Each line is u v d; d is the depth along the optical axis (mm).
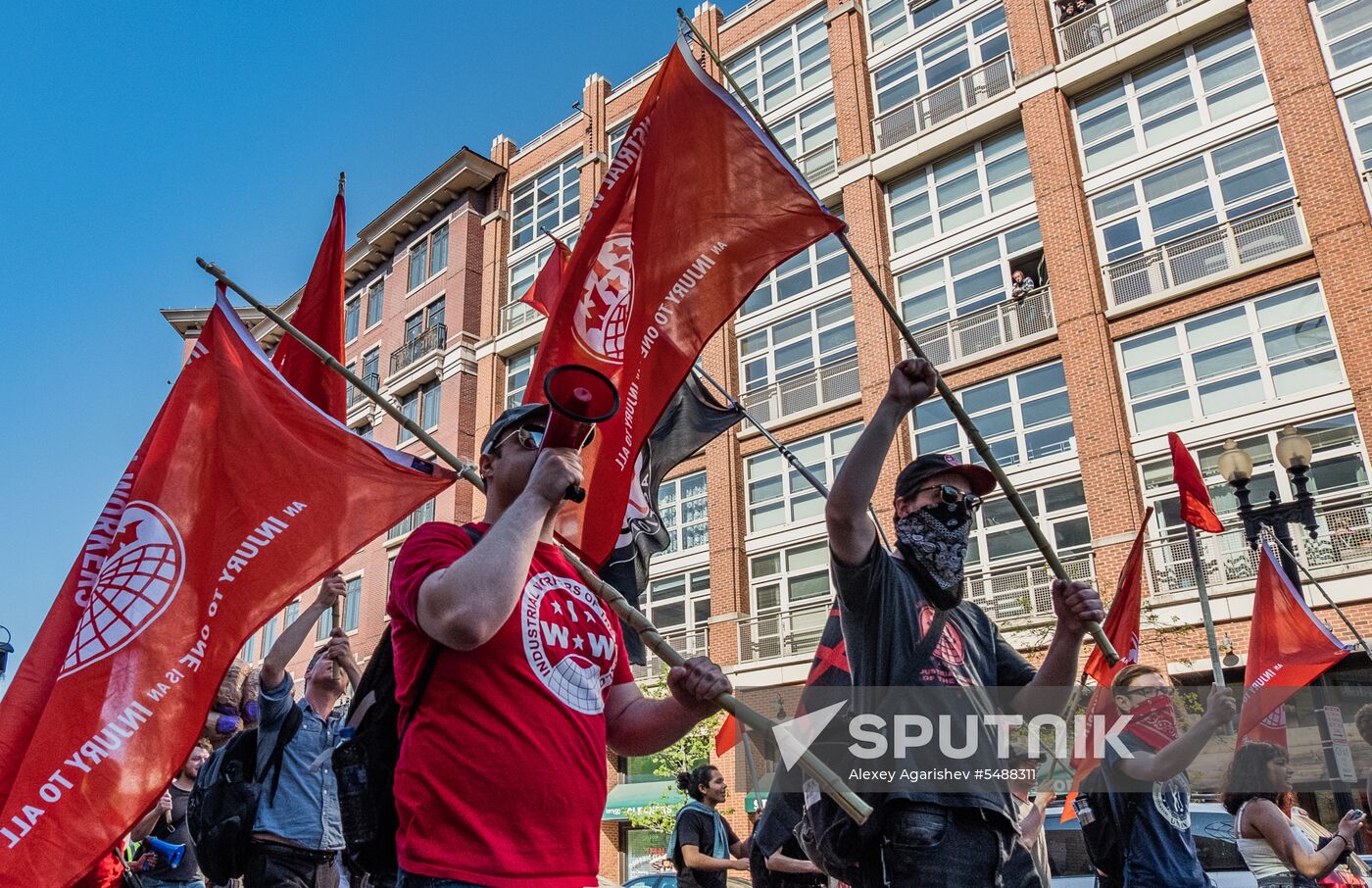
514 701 2135
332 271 5078
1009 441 21031
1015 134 22984
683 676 2365
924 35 25250
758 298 26672
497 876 1963
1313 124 18625
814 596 23203
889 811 2672
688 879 6965
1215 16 20359
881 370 22891
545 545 2510
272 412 3795
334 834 5109
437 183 36469
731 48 29828
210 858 4699
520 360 33188
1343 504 16734
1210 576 17453
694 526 26094
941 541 2973
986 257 22781
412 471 3738
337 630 5227
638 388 3334
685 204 3545
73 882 2934
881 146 25234
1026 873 2992
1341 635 15703
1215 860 6613
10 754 3199
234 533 3576
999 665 3139
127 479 3666
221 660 3375
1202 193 20062
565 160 33688
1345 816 4832
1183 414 19047
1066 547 19625
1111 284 20672
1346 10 19109
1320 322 17938
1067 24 22641
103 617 3322
